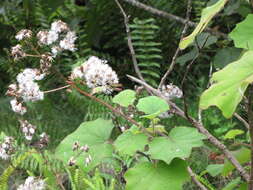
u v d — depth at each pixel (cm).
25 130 120
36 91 104
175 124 242
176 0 324
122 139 93
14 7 342
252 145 88
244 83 68
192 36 82
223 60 168
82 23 374
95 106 242
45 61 107
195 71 311
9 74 317
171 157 85
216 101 68
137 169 93
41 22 330
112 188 146
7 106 271
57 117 261
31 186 119
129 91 102
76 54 299
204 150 192
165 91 123
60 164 170
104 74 100
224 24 294
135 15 334
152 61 325
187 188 169
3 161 206
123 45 357
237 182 114
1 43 348
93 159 96
